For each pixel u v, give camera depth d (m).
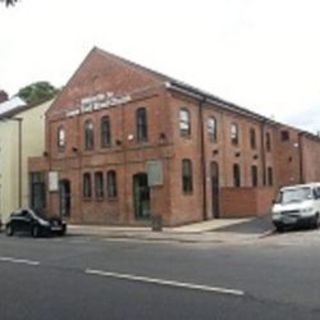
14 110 45.50
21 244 25.84
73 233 32.47
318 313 9.34
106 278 14.21
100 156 37.97
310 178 54.78
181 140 34.62
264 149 46.31
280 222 28.03
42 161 42.69
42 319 9.70
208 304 10.35
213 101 38.06
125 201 36.19
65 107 40.69
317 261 15.73
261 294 11.07
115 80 37.09
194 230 30.38
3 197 44.53
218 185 38.34
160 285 12.70
